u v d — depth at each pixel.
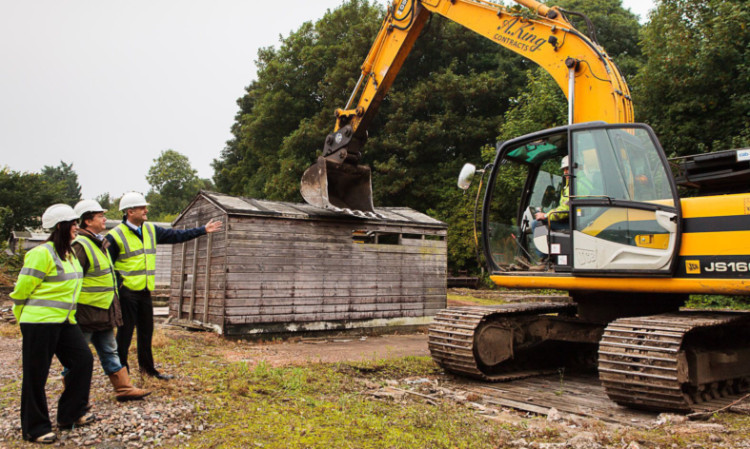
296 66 29.98
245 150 35.50
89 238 4.51
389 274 10.85
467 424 4.44
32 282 3.79
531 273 6.52
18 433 3.91
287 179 26.44
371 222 10.59
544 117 18.25
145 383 5.16
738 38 13.41
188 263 10.29
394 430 4.17
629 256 5.59
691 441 3.97
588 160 6.01
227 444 3.74
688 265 5.27
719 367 5.60
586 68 6.92
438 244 11.61
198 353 7.51
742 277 4.96
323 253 10.03
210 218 9.66
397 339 9.98
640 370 4.94
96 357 6.82
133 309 5.15
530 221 7.10
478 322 6.44
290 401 4.98
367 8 29.08
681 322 5.22
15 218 31.62
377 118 26.34
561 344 7.80
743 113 13.83
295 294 9.64
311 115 29.55
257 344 8.88
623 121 6.59
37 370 3.79
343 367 6.72
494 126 24.59
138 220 5.28
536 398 5.66
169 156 71.88
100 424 4.03
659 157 5.52
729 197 5.11
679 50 14.23
